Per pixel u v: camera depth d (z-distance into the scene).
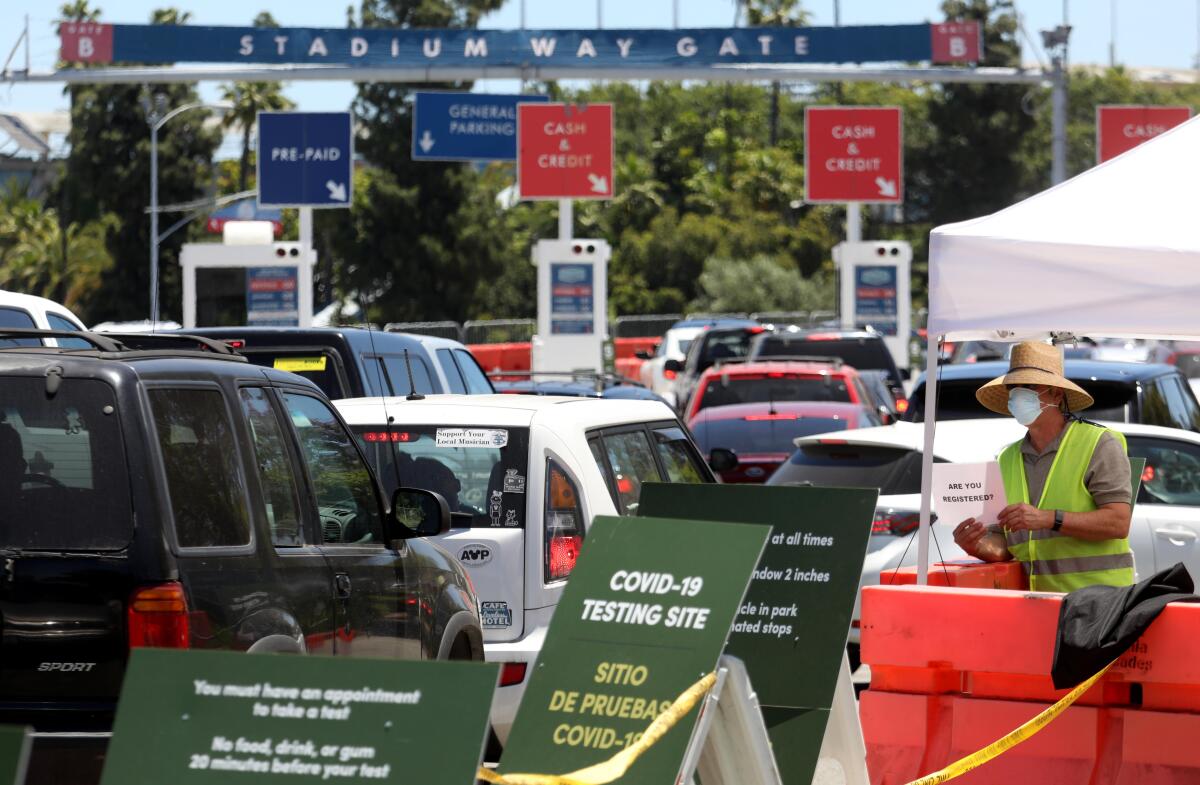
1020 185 190.88
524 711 11.36
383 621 15.25
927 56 92.25
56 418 12.58
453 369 31.84
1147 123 103.88
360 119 154.62
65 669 12.34
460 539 18.33
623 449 20.17
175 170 171.50
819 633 13.51
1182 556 24.53
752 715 11.55
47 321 24.84
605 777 10.01
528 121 98.88
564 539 18.58
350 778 8.72
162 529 12.39
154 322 24.28
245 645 12.87
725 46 92.69
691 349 68.31
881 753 15.92
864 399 41.59
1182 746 14.93
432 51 91.88
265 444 14.06
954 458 24.62
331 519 15.20
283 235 180.12
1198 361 72.38
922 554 17.64
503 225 160.62
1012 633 15.20
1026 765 15.44
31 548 12.43
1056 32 86.50
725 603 11.23
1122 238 16.00
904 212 198.00
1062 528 16.20
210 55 91.62
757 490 13.90
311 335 26.50
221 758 8.82
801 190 190.88
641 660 11.28
